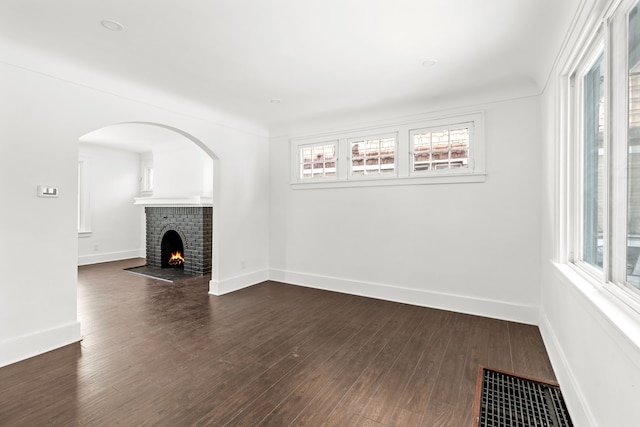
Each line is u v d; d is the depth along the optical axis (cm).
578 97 207
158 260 588
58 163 254
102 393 190
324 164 431
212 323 304
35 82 241
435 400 184
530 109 298
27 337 235
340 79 292
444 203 344
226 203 411
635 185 122
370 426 163
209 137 384
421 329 290
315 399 185
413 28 208
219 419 167
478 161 321
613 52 135
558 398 188
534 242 299
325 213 428
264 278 474
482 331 284
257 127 455
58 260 255
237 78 289
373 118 386
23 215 236
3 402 180
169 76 284
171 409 175
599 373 138
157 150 595
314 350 248
